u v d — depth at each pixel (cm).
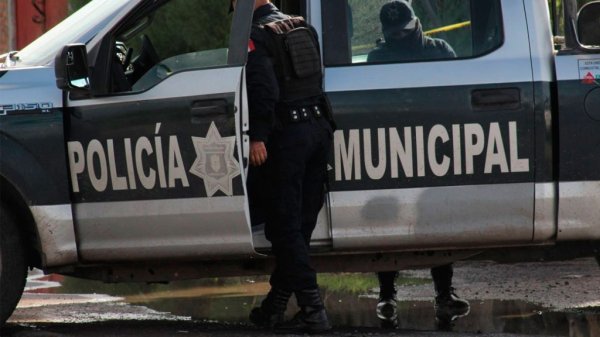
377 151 1562
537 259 1645
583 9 1546
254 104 1500
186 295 2105
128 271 1645
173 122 1541
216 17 1702
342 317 1825
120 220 1570
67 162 1572
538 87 1563
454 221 1570
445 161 1562
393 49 1593
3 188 1577
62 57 1480
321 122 1535
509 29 1584
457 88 1562
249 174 1588
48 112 1563
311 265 1574
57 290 2216
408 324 1747
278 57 1518
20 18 4556
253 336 1584
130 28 1616
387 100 1561
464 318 1791
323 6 1602
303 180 1560
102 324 1745
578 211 1577
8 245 1573
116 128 1559
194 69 1545
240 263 1655
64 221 1568
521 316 1800
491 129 1560
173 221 1558
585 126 1566
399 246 1586
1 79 1583
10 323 1767
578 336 1628
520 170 1563
